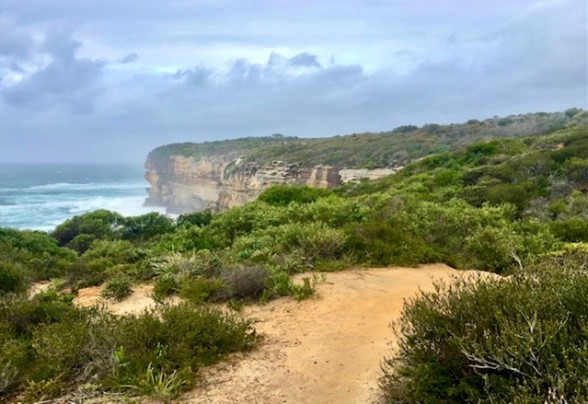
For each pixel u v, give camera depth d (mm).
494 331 3324
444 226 12141
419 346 3799
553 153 29328
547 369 2771
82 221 28969
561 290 3562
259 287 7785
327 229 10922
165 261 10742
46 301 8172
